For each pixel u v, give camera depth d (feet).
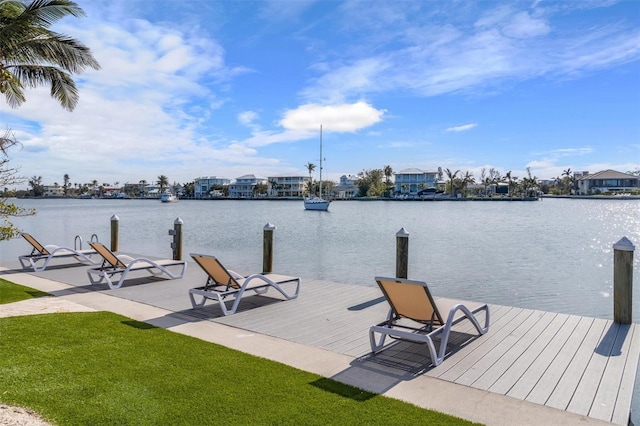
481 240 91.61
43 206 316.81
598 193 452.76
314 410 10.73
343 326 19.20
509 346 16.40
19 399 10.94
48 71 39.70
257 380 12.62
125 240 86.58
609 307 35.91
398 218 176.24
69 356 14.33
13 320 18.89
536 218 173.47
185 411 10.52
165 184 561.02
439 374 13.62
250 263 59.72
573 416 10.82
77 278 31.22
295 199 435.94
